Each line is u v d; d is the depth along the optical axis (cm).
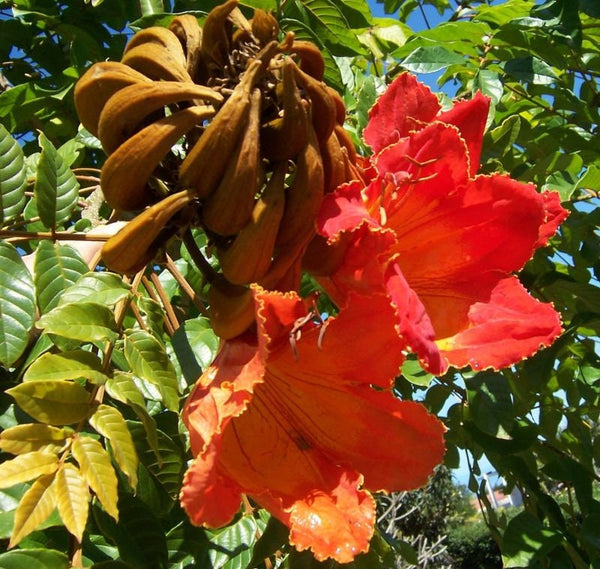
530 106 66
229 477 25
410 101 32
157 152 26
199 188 26
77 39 60
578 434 61
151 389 35
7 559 28
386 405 28
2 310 32
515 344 28
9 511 31
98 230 38
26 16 62
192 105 29
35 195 34
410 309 24
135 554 35
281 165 26
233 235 27
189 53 29
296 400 28
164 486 37
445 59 57
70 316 30
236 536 39
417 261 30
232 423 27
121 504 35
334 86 53
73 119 61
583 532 49
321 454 27
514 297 29
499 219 29
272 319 25
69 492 26
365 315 26
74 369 29
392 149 28
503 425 48
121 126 27
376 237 25
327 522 25
